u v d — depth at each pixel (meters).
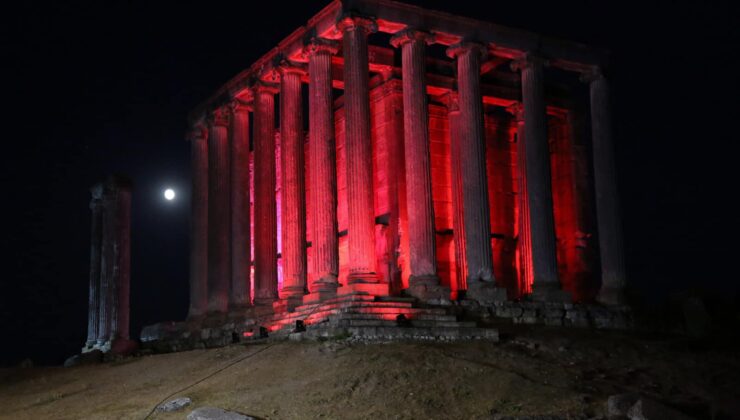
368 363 27.77
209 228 49.06
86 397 29.42
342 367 27.62
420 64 39.28
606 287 43.31
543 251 41.12
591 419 22.77
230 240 49.22
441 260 45.78
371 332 31.45
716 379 29.25
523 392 25.20
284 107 42.78
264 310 42.47
